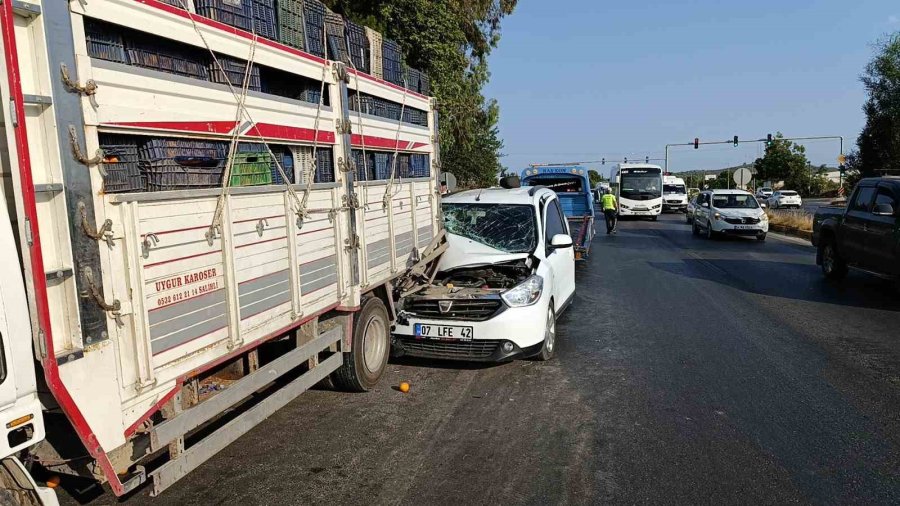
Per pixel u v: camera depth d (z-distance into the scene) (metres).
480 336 6.50
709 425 5.21
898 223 10.26
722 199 22.27
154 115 3.32
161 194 3.21
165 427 3.29
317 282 4.89
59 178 2.69
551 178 18.50
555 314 7.63
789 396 5.90
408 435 5.03
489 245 7.86
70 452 3.02
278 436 5.02
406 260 6.84
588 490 4.11
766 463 4.50
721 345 7.72
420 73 8.03
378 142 6.36
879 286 11.94
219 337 3.67
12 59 2.49
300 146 4.88
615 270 14.20
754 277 13.09
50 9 2.68
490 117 26.67
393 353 6.88
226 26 3.98
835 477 4.29
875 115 28.66
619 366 6.89
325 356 5.69
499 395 5.98
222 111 3.90
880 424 5.22
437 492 4.09
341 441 4.91
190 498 4.04
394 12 18.31
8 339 2.55
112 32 3.24
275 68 4.52
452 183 9.85
